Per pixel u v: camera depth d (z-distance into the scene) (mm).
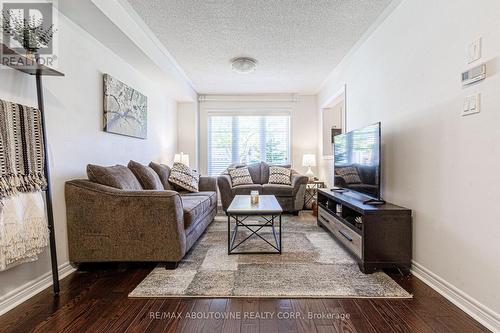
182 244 2230
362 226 2133
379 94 2785
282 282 1967
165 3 2402
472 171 1585
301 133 5734
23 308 1654
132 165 3000
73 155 2322
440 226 1852
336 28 2848
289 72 4305
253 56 3639
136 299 1751
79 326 1473
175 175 3799
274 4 2416
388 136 2586
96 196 2143
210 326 1469
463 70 1656
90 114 2574
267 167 5332
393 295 1791
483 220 1509
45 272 1942
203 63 3912
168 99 4898
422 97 2062
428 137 1987
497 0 1426
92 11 2143
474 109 1565
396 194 2428
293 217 4262
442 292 1817
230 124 5766
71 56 2297
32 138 1670
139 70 3576
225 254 2549
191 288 1872
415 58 2154
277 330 1435
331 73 4355
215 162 5777
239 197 3402
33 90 1902
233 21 2713
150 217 2154
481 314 1514
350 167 3020
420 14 2084
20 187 1571
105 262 2234
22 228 1571
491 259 1457
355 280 2004
